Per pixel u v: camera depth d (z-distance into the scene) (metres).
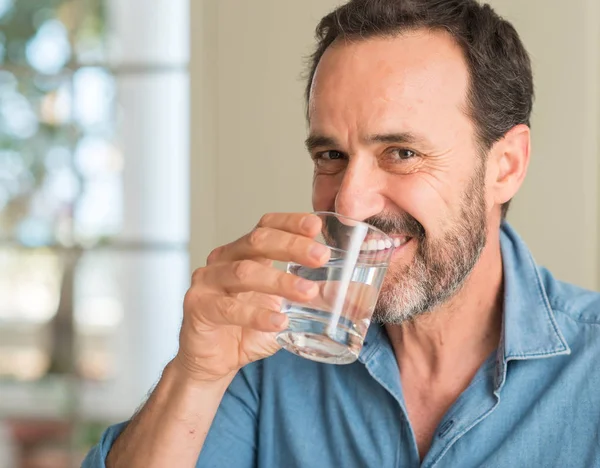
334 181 1.34
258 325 1.11
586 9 1.98
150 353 2.62
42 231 2.69
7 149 2.71
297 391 1.44
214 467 1.45
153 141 2.63
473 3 1.37
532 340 1.32
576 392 1.29
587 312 1.37
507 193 1.43
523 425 1.29
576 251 1.99
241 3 2.24
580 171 1.98
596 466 1.26
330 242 1.10
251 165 2.23
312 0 2.19
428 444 1.38
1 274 2.70
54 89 2.70
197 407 1.28
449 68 1.30
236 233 2.25
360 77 1.27
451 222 1.30
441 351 1.38
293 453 1.42
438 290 1.29
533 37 2.01
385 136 1.26
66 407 2.66
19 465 2.67
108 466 1.33
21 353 2.69
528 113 1.50
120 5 2.65
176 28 2.61
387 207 1.28
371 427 1.38
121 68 2.65
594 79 1.99
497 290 1.40
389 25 1.29
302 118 2.20
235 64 2.24
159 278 2.62
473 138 1.34
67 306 2.67
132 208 2.64
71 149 2.68
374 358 1.38
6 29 2.70
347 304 1.10
